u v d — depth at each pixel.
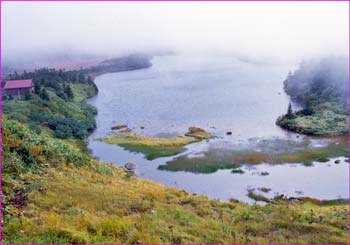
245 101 138.88
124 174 35.50
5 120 28.28
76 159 30.17
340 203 49.56
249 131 97.56
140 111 130.38
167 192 26.58
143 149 81.94
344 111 111.25
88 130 105.25
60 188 21.80
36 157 25.23
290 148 79.31
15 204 17.70
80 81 178.75
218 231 18.38
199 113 122.38
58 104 122.44
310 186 57.28
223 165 68.38
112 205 20.69
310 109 111.31
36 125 90.75
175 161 71.88
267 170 65.56
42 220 16.27
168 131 101.06
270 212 23.06
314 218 21.98
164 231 17.31
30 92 129.88
